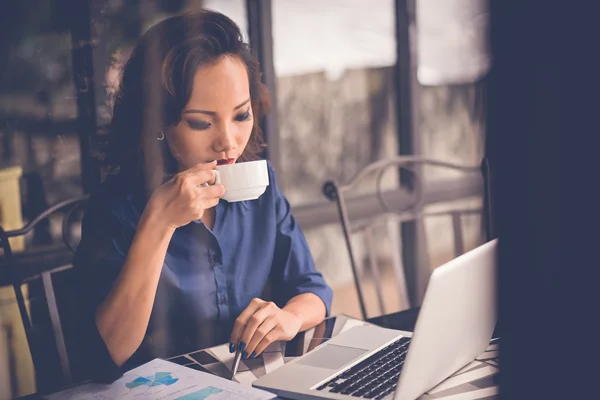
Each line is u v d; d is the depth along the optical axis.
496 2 0.81
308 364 0.96
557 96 0.79
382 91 2.56
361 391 0.86
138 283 1.08
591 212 0.80
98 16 1.70
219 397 0.85
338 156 2.63
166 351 1.26
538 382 0.83
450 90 2.46
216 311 1.30
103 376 0.93
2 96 1.70
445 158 2.56
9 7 1.67
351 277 2.78
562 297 0.82
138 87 1.27
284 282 1.38
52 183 1.78
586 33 0.78
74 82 1.72
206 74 1.23
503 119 0.81
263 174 1.12
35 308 1.67
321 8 2.44
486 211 1.54
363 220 2.42
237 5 2.11
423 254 2.47
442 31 2.41
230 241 1.33
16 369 1.65
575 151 0.80
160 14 1.76
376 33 2.51
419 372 0.82
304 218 2.31
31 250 1.76
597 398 0.82
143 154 1.29
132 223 1.23
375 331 1.09
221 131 1.26
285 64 2.44
